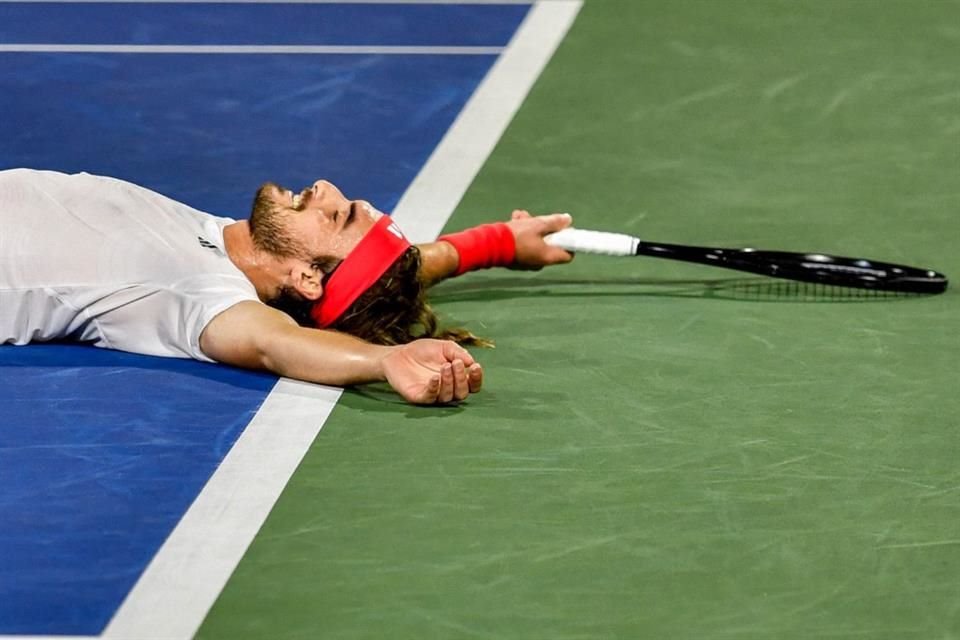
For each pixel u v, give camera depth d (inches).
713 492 545.6
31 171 666.8
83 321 642.8
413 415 597.9
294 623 475.2
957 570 502.0
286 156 885.2
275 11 1159.0
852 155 894.4
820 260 703.1
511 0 1197.7
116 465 562.3
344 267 629.9
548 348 658.2
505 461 564.7
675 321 687.1
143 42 1084.5
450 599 486.0
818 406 607.8
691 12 1160.2
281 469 559.8
